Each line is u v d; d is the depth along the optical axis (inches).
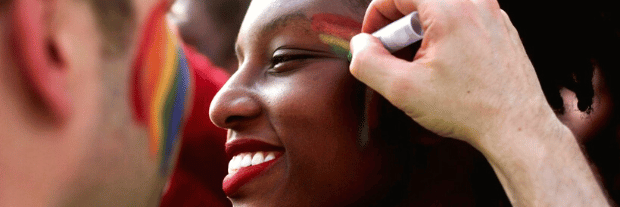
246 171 35.9
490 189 39.5
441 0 29.6
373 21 34.0
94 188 13.9
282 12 36.3
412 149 37.0
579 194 29.0
